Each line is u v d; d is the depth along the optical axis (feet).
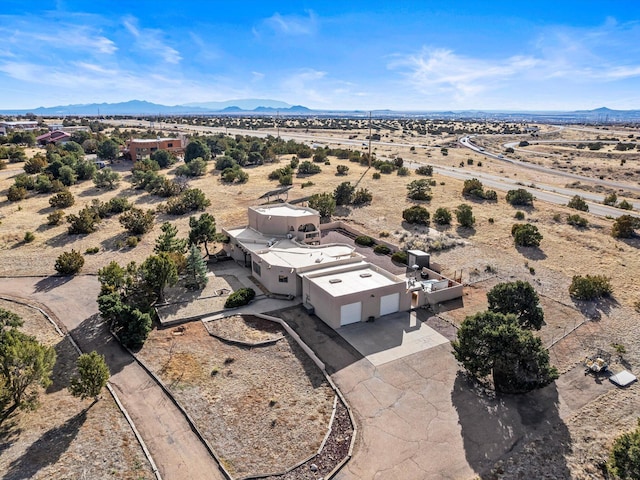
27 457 63.26
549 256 146.00
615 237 163.02
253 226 150.10
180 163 304.71
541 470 61.98
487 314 81.10
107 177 228.43
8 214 181.06
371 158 316.60
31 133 378.32
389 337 96.94
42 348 74.38
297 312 108.88
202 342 94.94
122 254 146.92
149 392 78.89
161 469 62.13
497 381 81.10
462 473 61.41
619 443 58.54
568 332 99.86
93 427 69.87
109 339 96.63
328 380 81.41
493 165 359.25
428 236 164.76
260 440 67.36
